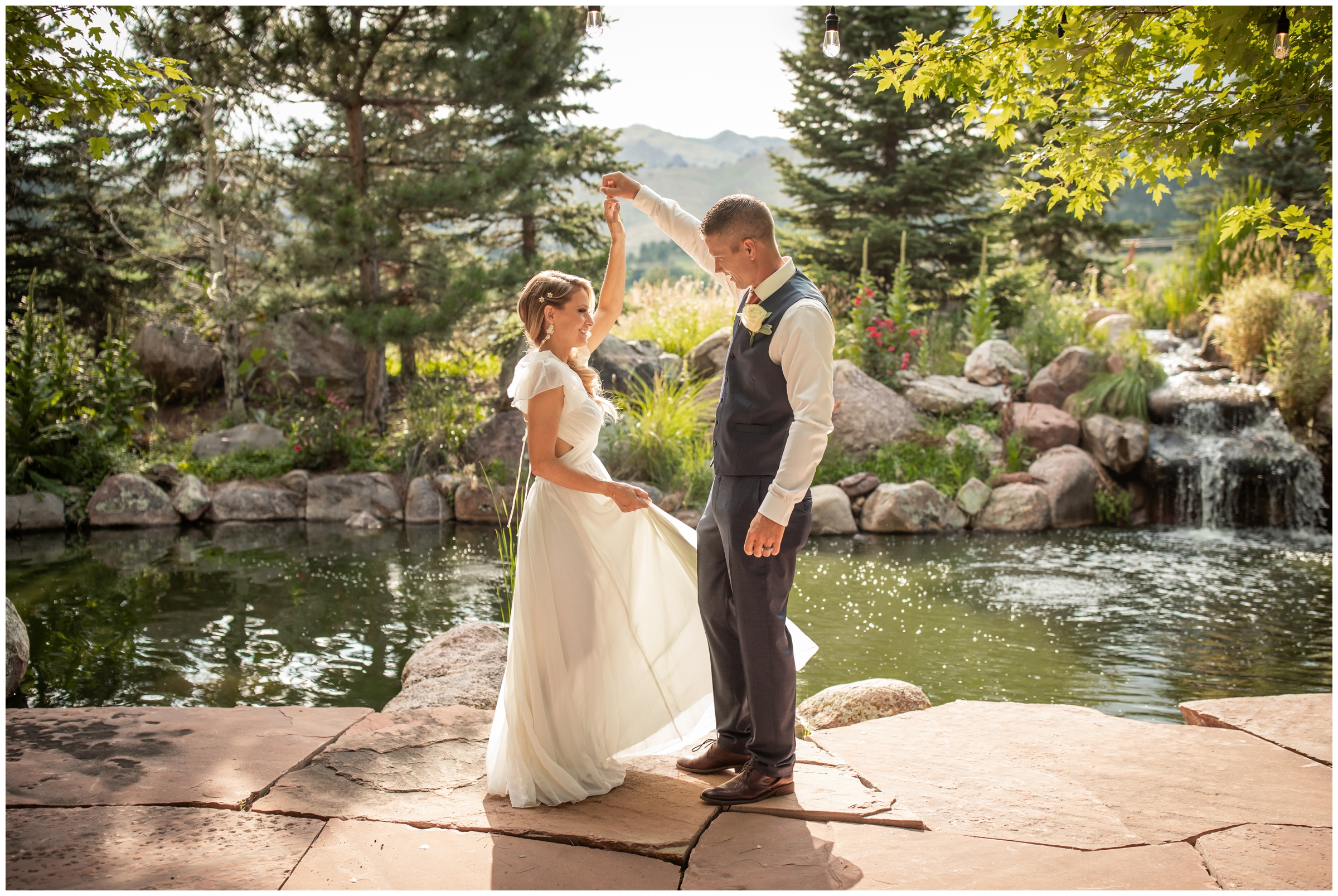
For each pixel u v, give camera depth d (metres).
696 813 2.45
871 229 15.11
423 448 10.62
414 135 11.72
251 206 11.35
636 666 2.77
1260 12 2.72
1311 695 3.42
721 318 13.51
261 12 10.36
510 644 2.61
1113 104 3.25
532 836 2.30
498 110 12.55
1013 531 9.06
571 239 15.04
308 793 2.52
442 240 12.29
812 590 6.50
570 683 2.58
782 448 2.49
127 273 15.72
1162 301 13.67
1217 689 4.47
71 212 14.91
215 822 2.34
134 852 2.16
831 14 3.26
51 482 9.06
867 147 16.23
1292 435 9.75
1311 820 2.40
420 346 12.16
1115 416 10.40
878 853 2.22
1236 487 9.38
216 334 12.82
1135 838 2.30
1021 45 3.19
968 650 5.11
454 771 2.71
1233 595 6.33
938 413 10.77
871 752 2.92
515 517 9.28
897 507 8.97
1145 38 3.08
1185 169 3.34
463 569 7.13
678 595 2.84
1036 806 2.49
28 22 3.32
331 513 9.62
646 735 2.78
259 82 10.73
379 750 2.84
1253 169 19.34
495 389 12.66
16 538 8.34
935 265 16.72
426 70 10.90
